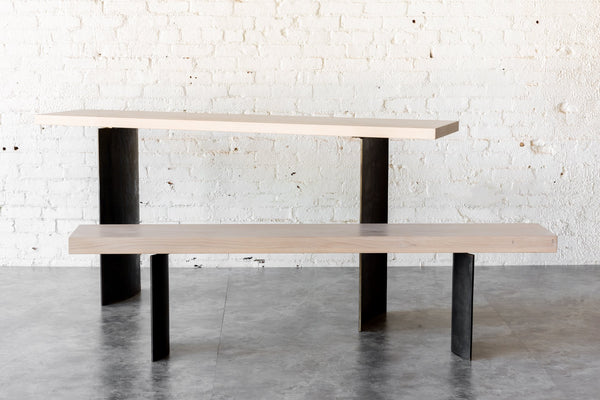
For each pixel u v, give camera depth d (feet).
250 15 14.20
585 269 14.78
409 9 14.23
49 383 9.54
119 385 9.50
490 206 14.76
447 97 14.43
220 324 11.73
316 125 10.86
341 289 13.58
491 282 13.97
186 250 10.22
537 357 10.50
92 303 12.69
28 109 14.33
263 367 10.09
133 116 11.76
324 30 14.25
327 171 14.58
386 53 14.32
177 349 10.69
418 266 15.01
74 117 11.66
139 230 10.69
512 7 14.24
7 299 12.85
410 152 14.58
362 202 11.67
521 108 14.48
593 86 14.44
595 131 14.56
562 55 14.37
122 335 11.23
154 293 10.16
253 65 14.32
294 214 14.70
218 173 14.57
